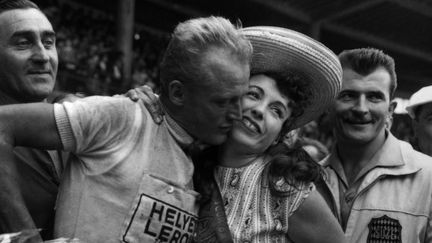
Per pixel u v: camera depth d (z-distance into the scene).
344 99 2.45
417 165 2.41
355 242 2.39
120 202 1.50
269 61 1.67
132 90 1.63
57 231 1.54
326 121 2.76
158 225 1.52
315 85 1.74
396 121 5.40
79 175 1.54
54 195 1.83
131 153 1.53
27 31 1.90
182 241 1.57
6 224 1.43
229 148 1.69
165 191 1.53
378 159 2.44
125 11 13.28
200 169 1.69
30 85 1.93
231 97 1.49
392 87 2.50
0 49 1.92
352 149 2.51
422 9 14.21
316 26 15.11
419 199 2.36
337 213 2.43
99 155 1.51
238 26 1.73
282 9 14.52
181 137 1.59
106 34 14.45
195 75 1.46
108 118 1.51
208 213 1.65
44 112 1.47
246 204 1.66
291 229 1.66
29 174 1.78
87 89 10.60
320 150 3.83
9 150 1.43
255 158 1.71
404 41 17.42
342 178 2.52
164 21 16.84
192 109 1.53
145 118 1.57
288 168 1.63
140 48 16.22
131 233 1.49
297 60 1.67
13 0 1.95
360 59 2.40
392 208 2.37
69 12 13.95
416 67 20.34
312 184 1.67
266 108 1.65
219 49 1.46
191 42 1.47
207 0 15.21
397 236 2.34
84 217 1.50
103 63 11.79
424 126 3.11
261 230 1.62
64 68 10.40
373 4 14.06
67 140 1.47
